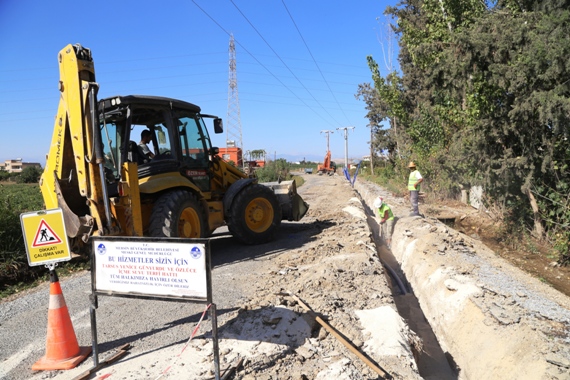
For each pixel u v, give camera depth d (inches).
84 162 220.5
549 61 309.0
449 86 411.2
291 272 269.1
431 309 260.5
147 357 162.7
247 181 356.8
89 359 164.9
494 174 407.2
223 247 369.7
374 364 152.4
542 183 375.9
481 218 524.4
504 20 351.9
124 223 246.8
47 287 279.7
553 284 301.6
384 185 1105.4
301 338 170.9
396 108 815.1
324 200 800.9
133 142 294.8
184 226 292.8
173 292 143.8
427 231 379.6
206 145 345.4
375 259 290.5
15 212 328.5
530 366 158.7
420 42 549.0
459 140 437.1
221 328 182.2
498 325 191.2
